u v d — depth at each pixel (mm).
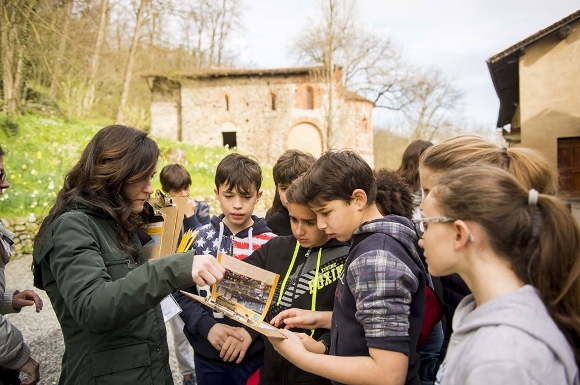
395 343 1393
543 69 14656
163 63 31828
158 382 1728
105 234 1709
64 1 18250
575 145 14508
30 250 8859
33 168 11500
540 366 933
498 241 1086
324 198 1644
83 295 1438
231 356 2174
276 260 2182
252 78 27375
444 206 1151
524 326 974
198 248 2584
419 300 1553
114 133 1758
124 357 1656
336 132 26828
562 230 1075
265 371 2021
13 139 14039
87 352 1644
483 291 1108
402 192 2146
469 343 1037
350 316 1583
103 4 22688
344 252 2002
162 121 28422
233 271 1793
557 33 14461
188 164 16781
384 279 1445
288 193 1963
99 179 1677
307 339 1780
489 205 1086
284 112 27141
